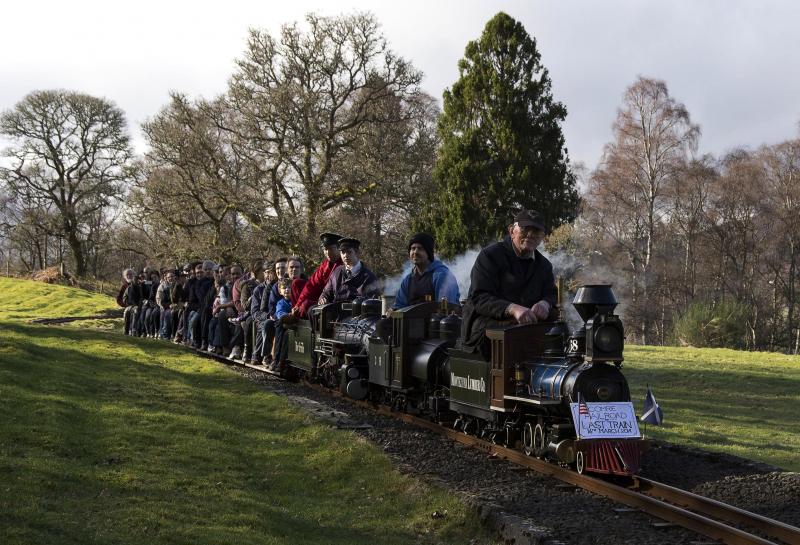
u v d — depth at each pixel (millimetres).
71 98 57719
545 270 8812
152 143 33781
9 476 6492
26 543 5055
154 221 35219
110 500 6367
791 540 5980
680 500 7102
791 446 11531
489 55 34750
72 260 68125
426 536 6703
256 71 33312
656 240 55188
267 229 33344
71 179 60250
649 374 20750
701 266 54375
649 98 51406
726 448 10898
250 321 18094
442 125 35844
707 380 19703
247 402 12133
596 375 7633
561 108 34750
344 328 13438
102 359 14219
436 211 34375
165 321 23766
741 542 5738
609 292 7641
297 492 8008
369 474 8477
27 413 8727
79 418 9109
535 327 8492
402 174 34438
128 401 10602
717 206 53406
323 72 34000
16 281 51031
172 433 9164
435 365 10516
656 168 51344
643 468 8984
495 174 33562
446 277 11320
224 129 34188
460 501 7105
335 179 34406
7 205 61438
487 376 8859
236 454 8898
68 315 36156
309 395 13797
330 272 15164
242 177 34188
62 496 6285
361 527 6930
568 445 7633
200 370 15078
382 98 34906
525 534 6027
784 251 52844
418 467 8516
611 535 6059
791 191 51125
